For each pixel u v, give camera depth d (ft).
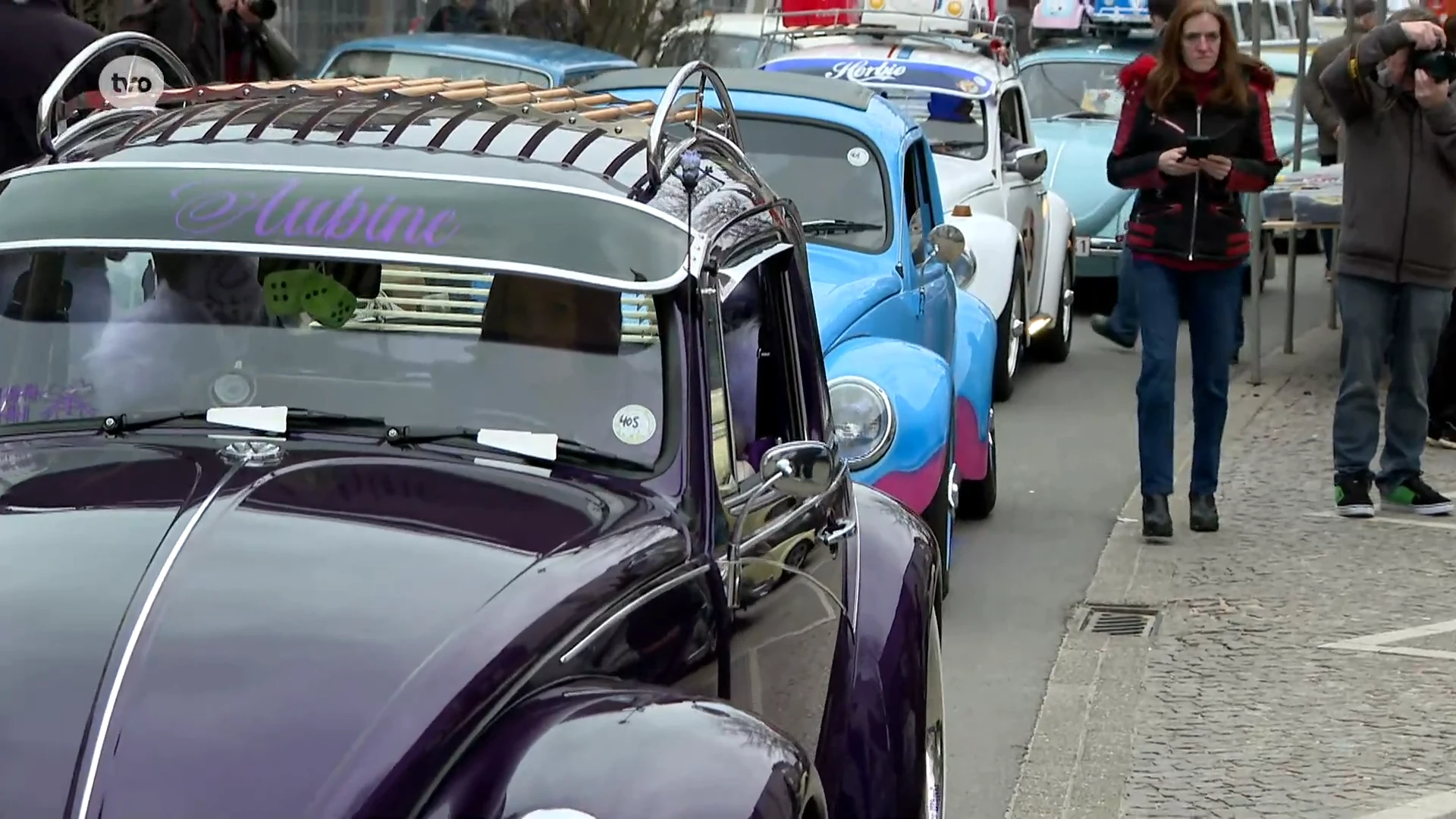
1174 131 29.40
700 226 12.77
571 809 9.34
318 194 12.64
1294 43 78.54
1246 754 21.07
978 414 30.32
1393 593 27.76
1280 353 50.08
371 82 15.87
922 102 45.96
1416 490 32.68
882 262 27.86
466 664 9.79
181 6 38.63
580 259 12.17
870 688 14.78
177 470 11.20
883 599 15.25
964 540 30.94
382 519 10.79
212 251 12.25
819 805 10.73
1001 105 47.16
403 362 12.25
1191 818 19.17
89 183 12.91
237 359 12.31
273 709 9.33
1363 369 31.99
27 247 12.50
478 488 11.40
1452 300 37.40
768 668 12.94
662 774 9.66
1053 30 73.20
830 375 23.95
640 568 11.12
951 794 19.76
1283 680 23.71
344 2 63.98
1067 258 49.73
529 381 12.17
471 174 12.78
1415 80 30.63
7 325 12.62
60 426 12.20
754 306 14.10
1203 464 31.27
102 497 10.82
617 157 13.38
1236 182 29.30
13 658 9.46
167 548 10.19
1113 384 46.14
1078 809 19.42
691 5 62.59
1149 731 21.86
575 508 11.40
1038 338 48.49
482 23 59.41
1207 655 24.76
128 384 12.31
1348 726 22.02
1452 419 38.17
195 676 9.42
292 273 12.41
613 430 12.07
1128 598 27.53
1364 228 31.45
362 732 9.32
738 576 12.29
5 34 23.02
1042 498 34.04
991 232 42.16
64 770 9.05
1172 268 30.01
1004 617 26.53
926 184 31.63
